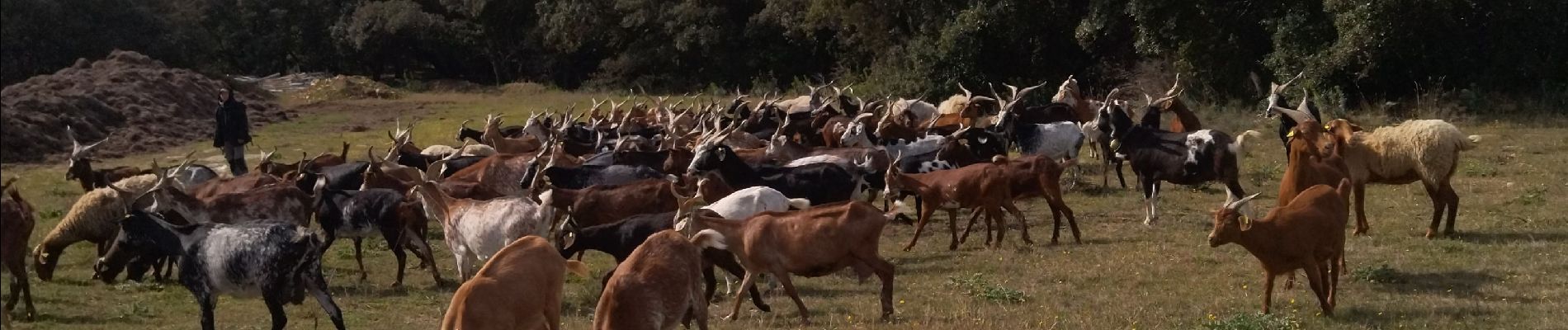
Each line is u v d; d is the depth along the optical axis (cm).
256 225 1026
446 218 1241
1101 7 3075
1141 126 1605
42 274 1298
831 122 2109
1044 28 3475
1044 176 1434
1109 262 1331
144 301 1217
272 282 1002
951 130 1942
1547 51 2709
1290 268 1066
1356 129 1497
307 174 1532
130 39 5075
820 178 1439
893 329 1045
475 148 1978
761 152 1717
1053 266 1326
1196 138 1543
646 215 1157
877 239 1076
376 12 5806
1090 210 1706
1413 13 2556
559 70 5950
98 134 2981
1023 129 1909
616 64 5338
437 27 5816
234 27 6228
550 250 913
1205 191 1812
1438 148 1385
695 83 5253
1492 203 1628
